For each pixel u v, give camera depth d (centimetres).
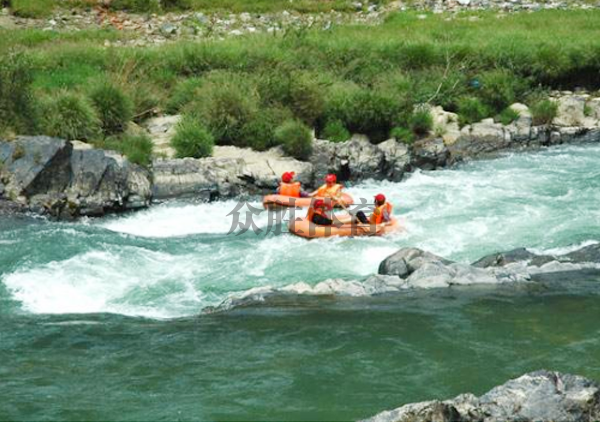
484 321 1761
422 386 1477
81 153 2669
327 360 1582
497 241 2327
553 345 1644
